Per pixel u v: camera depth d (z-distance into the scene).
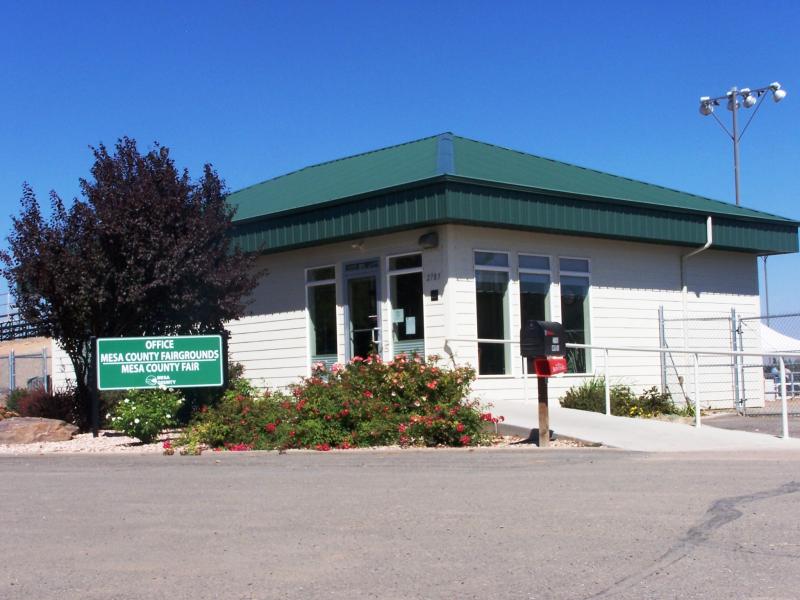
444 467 10.89
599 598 5.63
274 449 12.64
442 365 16.00
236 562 6.66
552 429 13.30
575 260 18.88
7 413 17.28
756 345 22.14
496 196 16.12
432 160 18.47
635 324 19.86
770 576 5.99
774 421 16.97
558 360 12.29
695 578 5.99
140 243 15.27
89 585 6.16
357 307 18.33
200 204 16.36
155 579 6.27
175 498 9.24
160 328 16.31
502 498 8.77
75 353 16.23
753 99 30.33
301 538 7.34
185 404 15.93
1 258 15.45
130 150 16.03
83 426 16.36
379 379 13.57
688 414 18.33
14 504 9.15
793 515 7.73
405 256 17.48
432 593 5.80
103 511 8.66
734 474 9.85
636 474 9.98
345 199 16.81
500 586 5.92
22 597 5.92
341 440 12.80
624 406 17.00
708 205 21.64
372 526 7.71
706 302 21.33
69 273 15.11
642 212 18.61
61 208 15.61
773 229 21.47
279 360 19.77
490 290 17.33
